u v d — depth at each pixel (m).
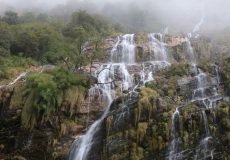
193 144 11.66
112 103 13.99
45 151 13.29
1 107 14.05
